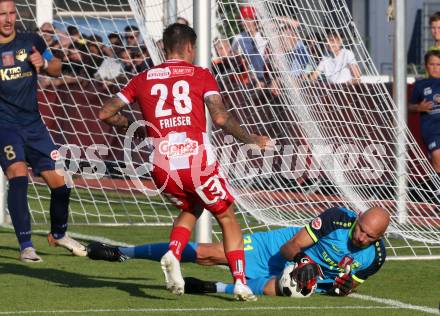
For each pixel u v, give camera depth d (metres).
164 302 18.50
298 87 29.50
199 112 17.77
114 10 39.62
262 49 29.83
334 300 19.03
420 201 29.05
